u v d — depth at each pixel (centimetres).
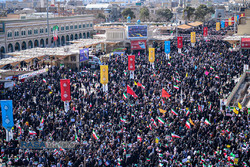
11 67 7119
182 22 14925
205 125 3606
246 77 5938
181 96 4538
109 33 9531
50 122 3656
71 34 12250
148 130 3541
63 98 4119
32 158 2945
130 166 2992
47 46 11000
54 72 6216
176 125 3644
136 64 6800
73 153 2998
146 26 9450
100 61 7619
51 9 17300
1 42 8900
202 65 6519
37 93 4812
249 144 3191
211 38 10050
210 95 4588
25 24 9812
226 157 2988
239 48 8350
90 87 5575
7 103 3247
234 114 3938
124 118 3734
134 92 4697
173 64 6644
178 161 2888
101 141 3266
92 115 3956
